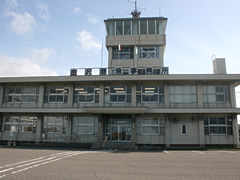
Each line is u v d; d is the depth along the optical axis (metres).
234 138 25.70
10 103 29.38
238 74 25.50
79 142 27.61
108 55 31.56
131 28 32.03
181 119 26.73
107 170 10.26
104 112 25.81
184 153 18.50
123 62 31.03
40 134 28.16
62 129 28.22
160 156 15.92
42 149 21.22
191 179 8.70
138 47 31.39
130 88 27.64
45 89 29.12
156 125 26.81
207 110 25.34
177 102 26.83
